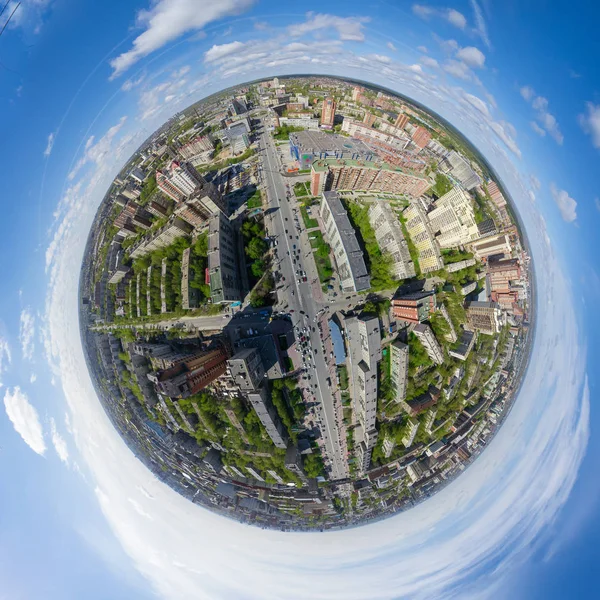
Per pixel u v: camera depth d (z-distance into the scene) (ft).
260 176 496.23
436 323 424.46
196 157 546.26
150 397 440.04
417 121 605.31
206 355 368.07
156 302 435.53
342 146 465.06
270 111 582.35
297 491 454.81
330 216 392.68
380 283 422.82
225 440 434.30
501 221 524.11
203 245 434.30
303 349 418.92
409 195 488.44
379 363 422.00
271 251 442.91
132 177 585.63
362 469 441.68
